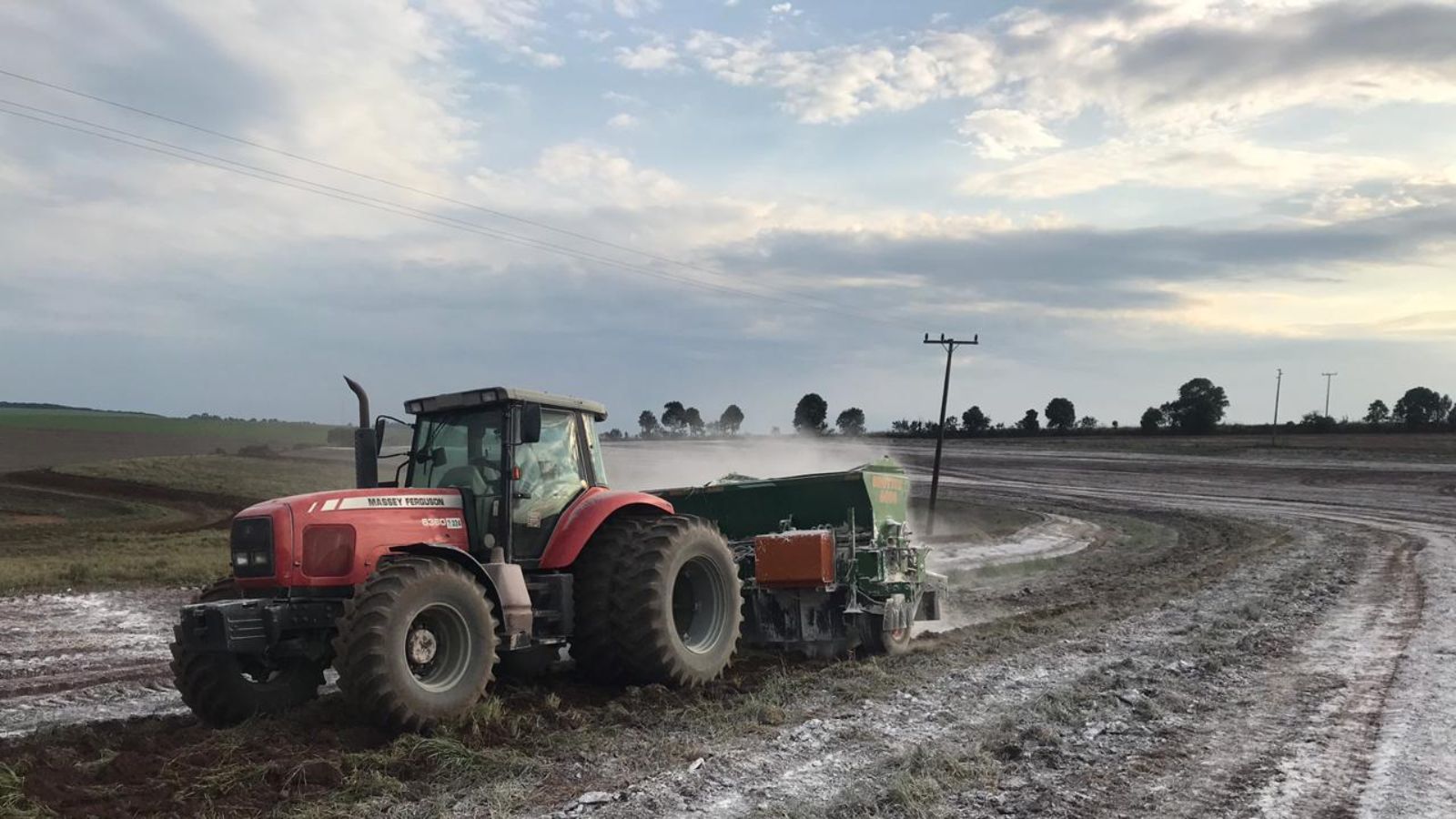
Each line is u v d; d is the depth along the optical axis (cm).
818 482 1012
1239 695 775
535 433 729
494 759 568
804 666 905
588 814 489
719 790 528
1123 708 727
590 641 770
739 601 848
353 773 541
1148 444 8531
